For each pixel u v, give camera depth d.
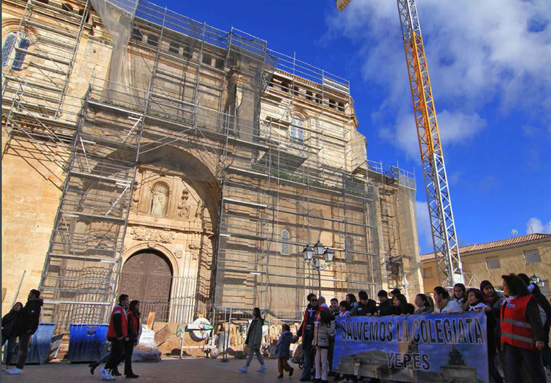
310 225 24.98
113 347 8.95
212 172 21.56
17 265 16.00
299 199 25.03
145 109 19.45
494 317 7.07
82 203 17.64
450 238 32.03
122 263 19.55
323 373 8.56
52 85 19.98
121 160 19.27
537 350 5.70
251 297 20.44
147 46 23.30
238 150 22.77
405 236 30.80
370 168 31.39
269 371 11.47
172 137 20.81
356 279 25.48
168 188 22.17
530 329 5.79
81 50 21.33
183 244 21.45
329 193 26.44
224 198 20.81
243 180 22.23
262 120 27.81
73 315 16.19
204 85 24.06
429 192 33.84
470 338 6.91
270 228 22.92
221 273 19.72
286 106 30.14
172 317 19.62
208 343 17.31
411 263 29.95
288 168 25.56
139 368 11.21
